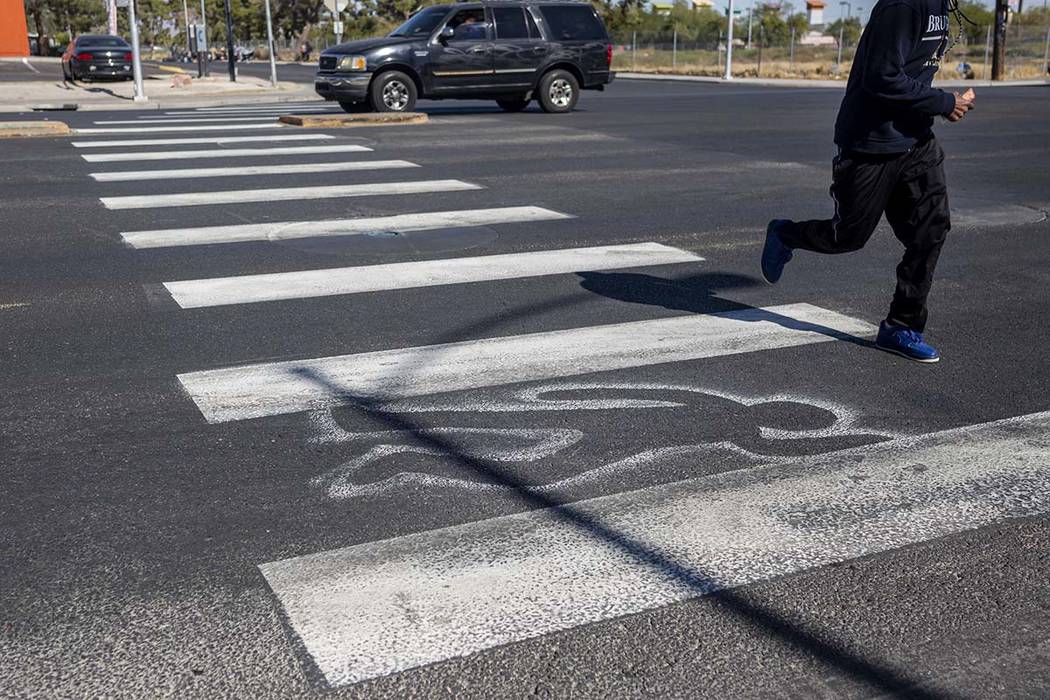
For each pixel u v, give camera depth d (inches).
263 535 139.5
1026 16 2384.4
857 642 116.7
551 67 770.8
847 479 157.6
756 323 239.5
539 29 765.3
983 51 2094.0
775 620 120.6
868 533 141.1
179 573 129.7
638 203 389.7
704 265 295.0
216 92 1082.7
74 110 850.8
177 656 112.7
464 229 340.2
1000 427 178.7
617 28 2935.5
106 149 532.7
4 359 210.7
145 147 542.3
